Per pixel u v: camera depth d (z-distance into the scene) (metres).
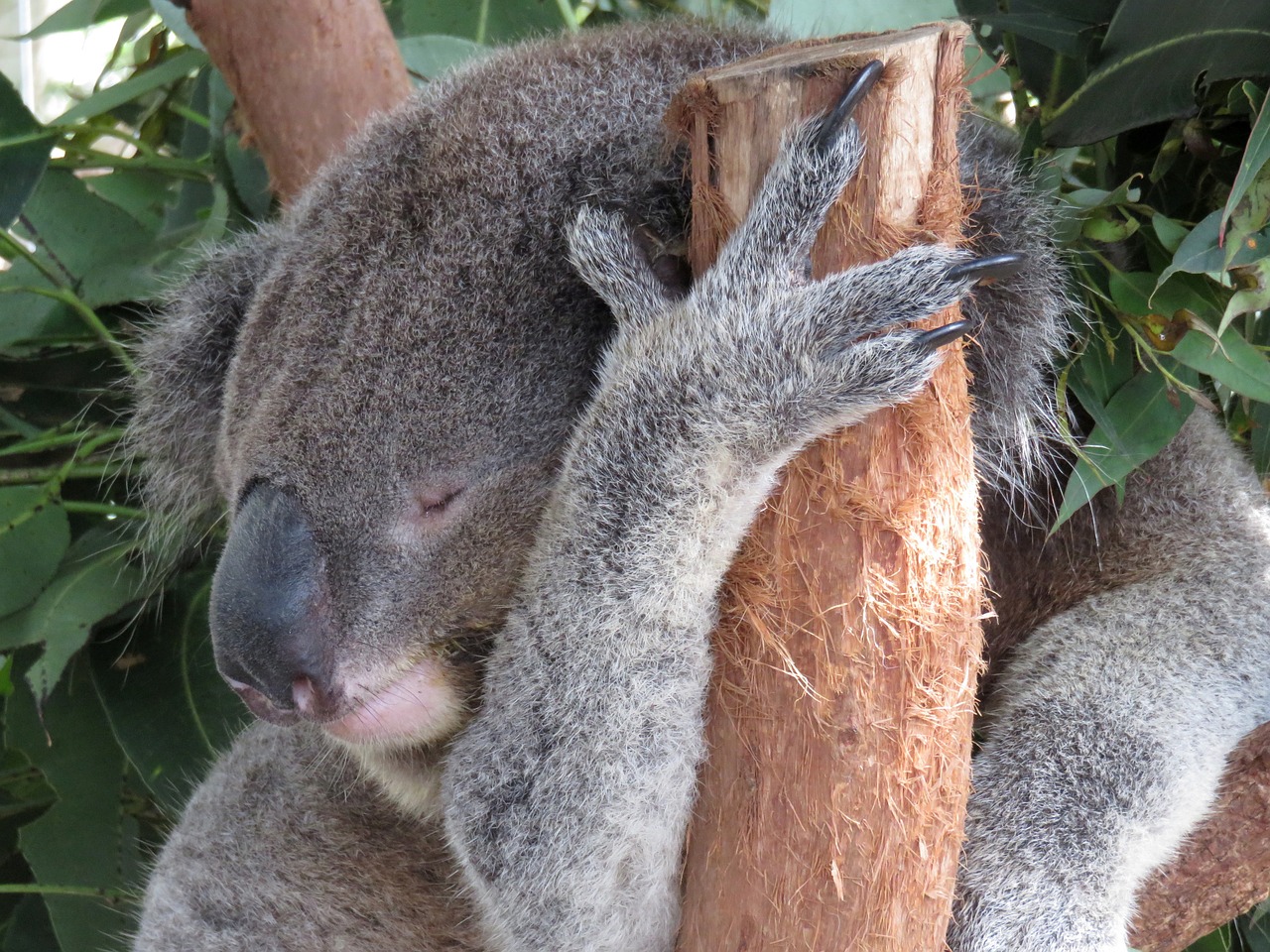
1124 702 2.03
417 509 1.99
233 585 1.98
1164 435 2.06
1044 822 2.02
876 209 1.92
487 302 1.99
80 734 2.26
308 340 2.00
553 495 1.97
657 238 1.98
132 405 2.25
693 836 1.95
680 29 2.07
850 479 1.92
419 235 2.00
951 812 1.94
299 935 2.12
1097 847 2.02
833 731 1.92
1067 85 2.15
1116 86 2.09
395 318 1.99
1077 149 2.16
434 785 2.05
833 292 1.92
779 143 1.92
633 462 1.94
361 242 2.00
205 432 2.12
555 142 2.01
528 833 1.97
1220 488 2.08
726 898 1.93
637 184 2.00
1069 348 2.07
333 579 1.98
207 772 2.24
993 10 2.14
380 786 2.11
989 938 2.01
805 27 2.17
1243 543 2.06
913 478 1.92
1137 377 2.07
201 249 2.18
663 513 1.93
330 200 2.03
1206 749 2.03
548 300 1.99
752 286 1.92
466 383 1.99
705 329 1.93
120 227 2.38
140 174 2.67
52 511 2.24
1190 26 2.07
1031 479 2.07
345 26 2.18
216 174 2.32
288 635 1.98
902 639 1.92
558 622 1.96
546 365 1.99
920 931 1.93
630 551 1.94
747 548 1.93
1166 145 2.13
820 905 1.92
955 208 1.93
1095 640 2.05
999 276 1.91
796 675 1.92
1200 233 2.04
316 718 1.99
